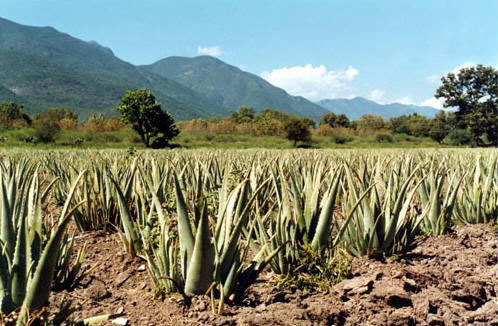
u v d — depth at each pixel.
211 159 7.29
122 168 7.06
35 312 2.66
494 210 5.60
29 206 3.12
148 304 3.32
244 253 3.55
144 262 4.21
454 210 5.83
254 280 3.54
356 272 4.06
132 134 56.94
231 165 7.17
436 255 4.51
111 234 5.20
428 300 3.39
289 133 57.62
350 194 4.50
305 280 3.74
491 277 3.95
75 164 8.22
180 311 3.19
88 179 5.88
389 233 4.32
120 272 4.01
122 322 3.02
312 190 4.27
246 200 4.41
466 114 78.88
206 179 6.07
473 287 3.63
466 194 5.82
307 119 89.06
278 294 3.58
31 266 2.68
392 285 3.59
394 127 109.25
